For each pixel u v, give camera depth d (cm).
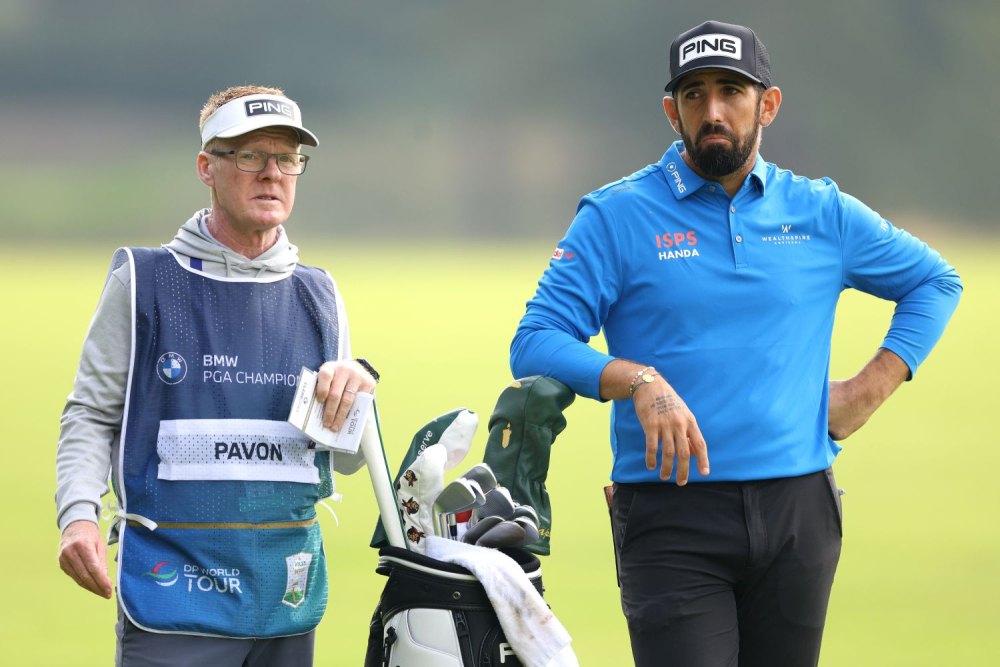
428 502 1123
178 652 1128
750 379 1236
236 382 1168
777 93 1291
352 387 1145
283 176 1187
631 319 1268
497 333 10919
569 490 4122
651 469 1149
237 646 1147
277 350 1188
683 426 1130
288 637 1186
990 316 12588
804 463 1245
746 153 1238
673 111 1298
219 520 1145
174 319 1166
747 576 1238
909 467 4619
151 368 1159
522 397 1156
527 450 1151
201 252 1184
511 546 1110
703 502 1220
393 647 1075
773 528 1224
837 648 2297
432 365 8156
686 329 1244
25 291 15825
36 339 10325
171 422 1152
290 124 1175
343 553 3105
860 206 1329
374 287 16588
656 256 1254
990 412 6216
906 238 1355
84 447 1141
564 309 1247
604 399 1178
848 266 1322
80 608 2581
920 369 8256
